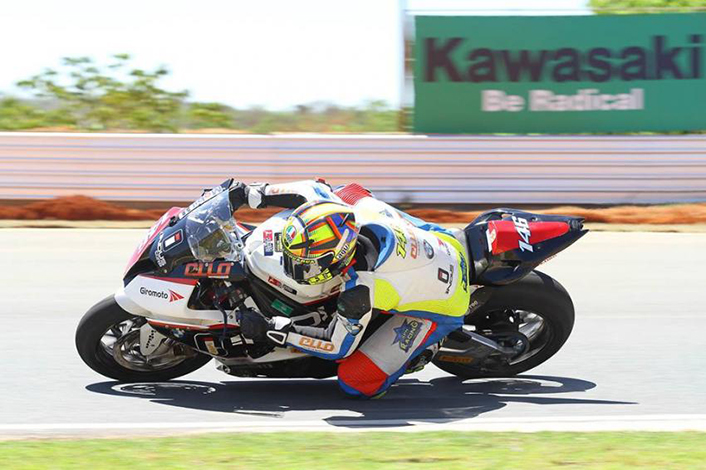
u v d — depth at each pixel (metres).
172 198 22.70
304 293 9.87
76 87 29.83
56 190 22.53
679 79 23.91
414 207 23.02
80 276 16.78
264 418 9.57
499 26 23.66
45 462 7.75
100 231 21.17
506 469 7.64
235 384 10.91
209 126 30.08
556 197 23.27
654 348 12.82
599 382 11.23
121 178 22.59
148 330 10.32
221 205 9.86
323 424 9.35
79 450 8.13
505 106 23.88
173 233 9.81
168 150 22.58
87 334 10.20
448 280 10.10
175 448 8.19
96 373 11.16
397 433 8.78
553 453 8.13
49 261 18.02
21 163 22.50
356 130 28.02
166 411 9.77
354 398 10.29
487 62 23.72
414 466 7.70
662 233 21.95
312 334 9.62
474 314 10.92
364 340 10.36
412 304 9.89
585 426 9.41
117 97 29.75
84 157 22.53
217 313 9.84
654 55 23.83
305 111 28.59
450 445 8.35
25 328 13.30
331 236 9.22
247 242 10.07
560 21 23.67
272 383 11.02
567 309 10.83
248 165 22.67
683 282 17.05
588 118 23.92
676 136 23.39
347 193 10.84
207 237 9.78
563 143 23.20
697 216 22.80
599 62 23.81
